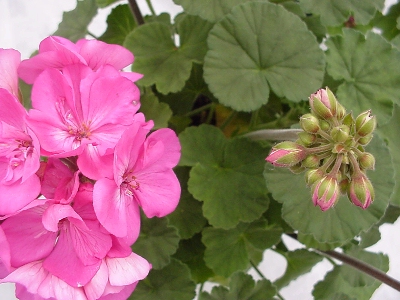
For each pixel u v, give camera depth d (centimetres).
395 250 47
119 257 19
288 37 31
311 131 21
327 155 21
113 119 20
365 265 32
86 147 19
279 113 38
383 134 34
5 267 18
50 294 18
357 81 33
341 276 36
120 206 19
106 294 19
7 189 18
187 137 32
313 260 35
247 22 30
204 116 39
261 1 31
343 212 29
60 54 20
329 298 34
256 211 31
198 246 35
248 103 30
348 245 35
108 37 39
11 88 20
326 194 20
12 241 18
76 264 19
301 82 31
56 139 19
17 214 18
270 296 32
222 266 33
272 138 29
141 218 31
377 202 29
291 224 29
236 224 31
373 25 39
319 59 31
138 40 34
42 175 19
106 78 19
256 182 31
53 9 45
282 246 37
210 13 31
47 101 19
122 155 19
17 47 43
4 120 19
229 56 31
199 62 33
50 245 19
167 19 39
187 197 34
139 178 21
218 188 32
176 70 33
